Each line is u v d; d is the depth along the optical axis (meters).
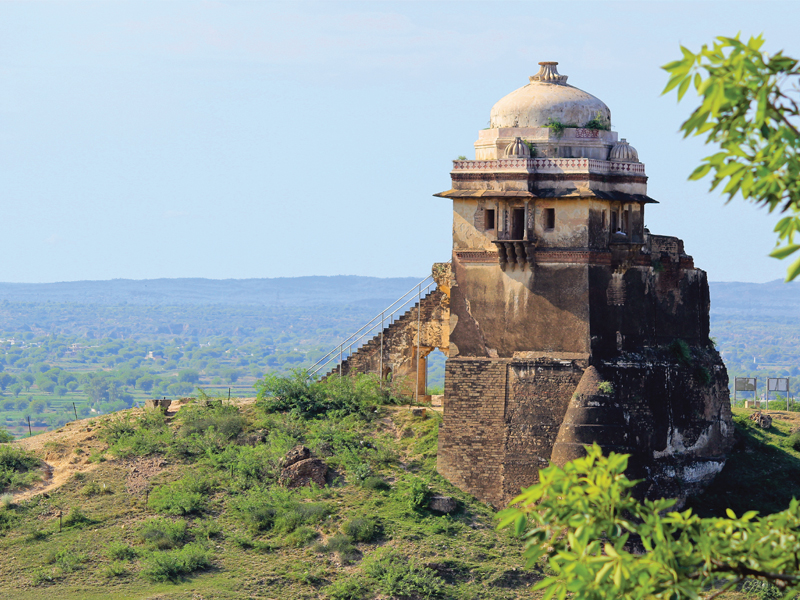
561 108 74.56
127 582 62.91
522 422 71.44
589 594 27.52
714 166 27.20
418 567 64.25
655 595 27.83
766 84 26.42
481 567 65.06
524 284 72.19
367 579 63.22
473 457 72.19
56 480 74.44
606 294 71.88
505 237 72.19
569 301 71.25
